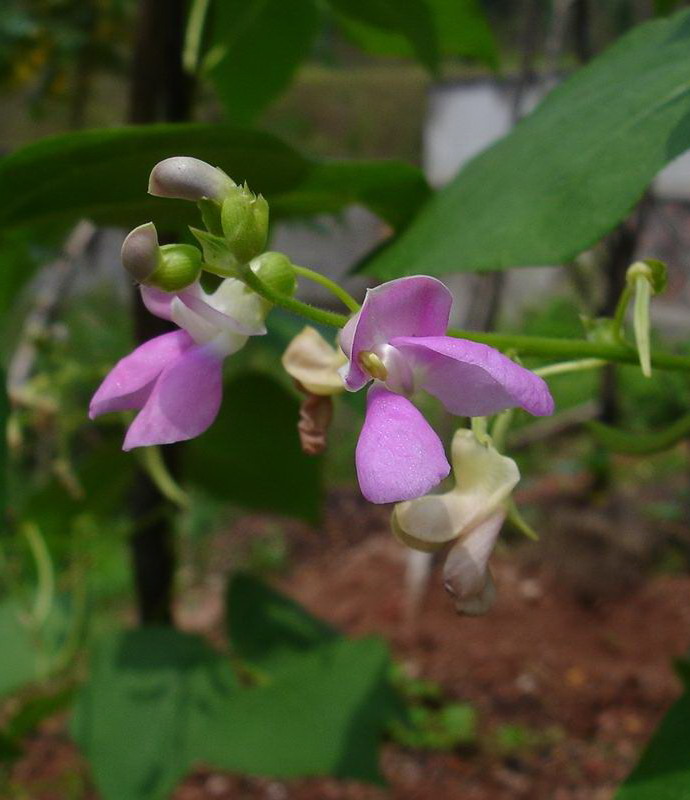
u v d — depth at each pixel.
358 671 0.16
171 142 0.10
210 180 0.07
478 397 0.07
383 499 0.06
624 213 0.09
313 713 0.16
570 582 0.33
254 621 0.18
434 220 0.11
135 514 0.17
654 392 0.45
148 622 0.18
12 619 0.19
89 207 0.11
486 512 0.07
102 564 0.33
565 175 0.10
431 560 0.33
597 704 0.27
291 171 0.11
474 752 0.25
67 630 0.19
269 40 0.17
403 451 0.06
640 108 0.10
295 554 0.39
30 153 0.10
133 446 0.07
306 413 0.09
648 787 0.09
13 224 0.12
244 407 0.16
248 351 0.22
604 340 0.09
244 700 0.16
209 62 0.15
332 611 0.33
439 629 0.31
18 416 0.16
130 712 0.16
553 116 0.11
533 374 0.06
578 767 0.24
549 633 0.31
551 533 0.35
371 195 0.12
